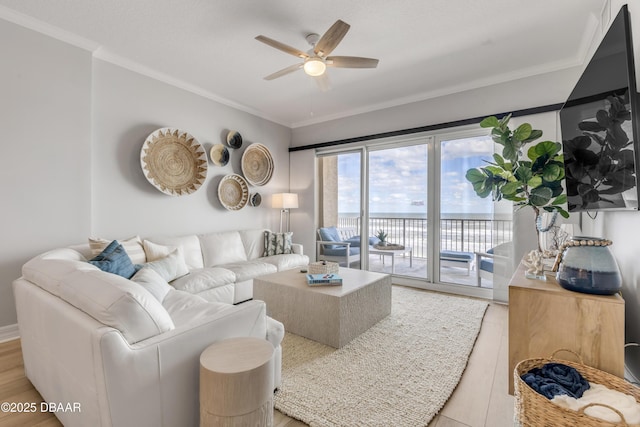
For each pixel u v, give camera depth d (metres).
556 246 2.43
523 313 1.61
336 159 5.10
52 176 2.66
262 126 5.00
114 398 1.04
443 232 4.04
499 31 2.69
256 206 4.86
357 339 2.42
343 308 2.31
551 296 1.55
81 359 1.13
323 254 5.12
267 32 2.72
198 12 2.44
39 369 1.54
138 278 2.10
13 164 2.46
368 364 2.04
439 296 3.67
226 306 1.87
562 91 3.22
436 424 1.49
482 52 3.04
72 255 2.16
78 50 2.82
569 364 1.42
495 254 3.50
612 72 1.53
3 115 2.41
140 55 3.13
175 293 2.23
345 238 4.96
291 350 2.24
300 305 2.49
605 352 1.44
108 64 3.12
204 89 4.00
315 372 1.94
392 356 2.14
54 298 1.38
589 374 1.38
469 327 2.67
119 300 1.13
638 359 1.56
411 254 4.31
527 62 3.24
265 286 2.75
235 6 2.36
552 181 2.06
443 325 2.71
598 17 2.46
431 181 4.11
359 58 2.49
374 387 1.77
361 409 1.58
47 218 2.63
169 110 3.68
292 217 5.50
